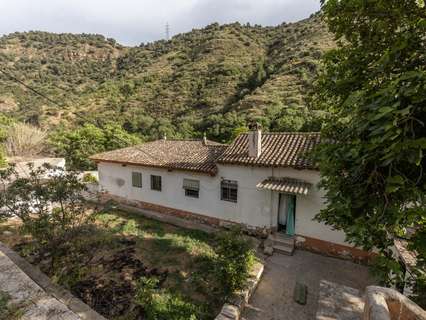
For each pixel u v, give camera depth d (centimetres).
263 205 1085
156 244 1005
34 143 2483
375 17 377
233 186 1159
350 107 316
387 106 236
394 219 273
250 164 1057
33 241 958
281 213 1080
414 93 221
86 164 2727
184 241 1034
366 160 275
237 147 1245
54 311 270
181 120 3912
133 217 1341
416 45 293
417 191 246
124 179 1561
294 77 3791
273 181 1014
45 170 829
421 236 292
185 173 1297
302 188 923
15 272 337
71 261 794
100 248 943
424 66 281
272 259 938
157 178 1423
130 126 3891
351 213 332
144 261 862
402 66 308
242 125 2878
